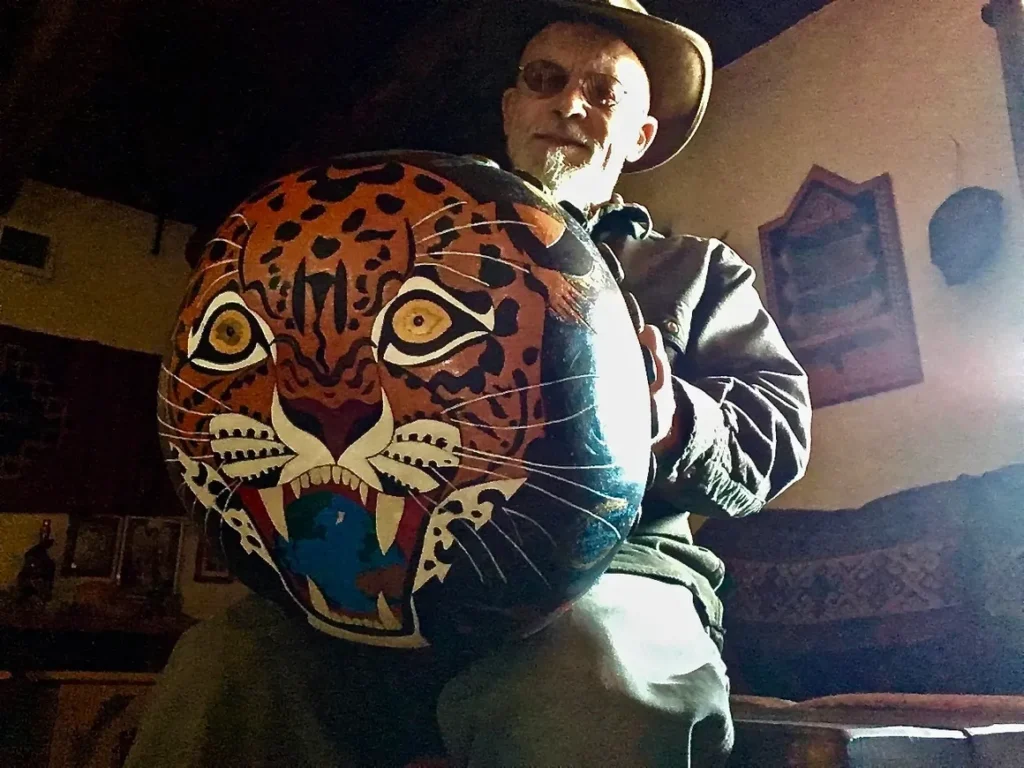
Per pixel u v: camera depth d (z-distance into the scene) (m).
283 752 0.75
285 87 2.16
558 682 0.63
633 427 0.62
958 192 1.86
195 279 0.64
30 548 2.42
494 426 0.56
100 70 1.92
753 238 2.23
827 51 2.16
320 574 0.59
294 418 0.57
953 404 1.81
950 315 1.84
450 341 0.56
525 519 0.57
